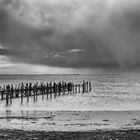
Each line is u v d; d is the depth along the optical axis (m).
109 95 79.00
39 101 59.06
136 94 83.44
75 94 80.19
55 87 70.31
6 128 24.30
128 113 36.25
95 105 52.31
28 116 33.12
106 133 21.23
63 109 43.97
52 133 21.30
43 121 29.00
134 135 20.23
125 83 164.00
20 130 22.86
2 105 49.59
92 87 121.44
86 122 28.36
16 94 61.53
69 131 22.66
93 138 19.08
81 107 47.88
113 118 31.38
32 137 19.53
